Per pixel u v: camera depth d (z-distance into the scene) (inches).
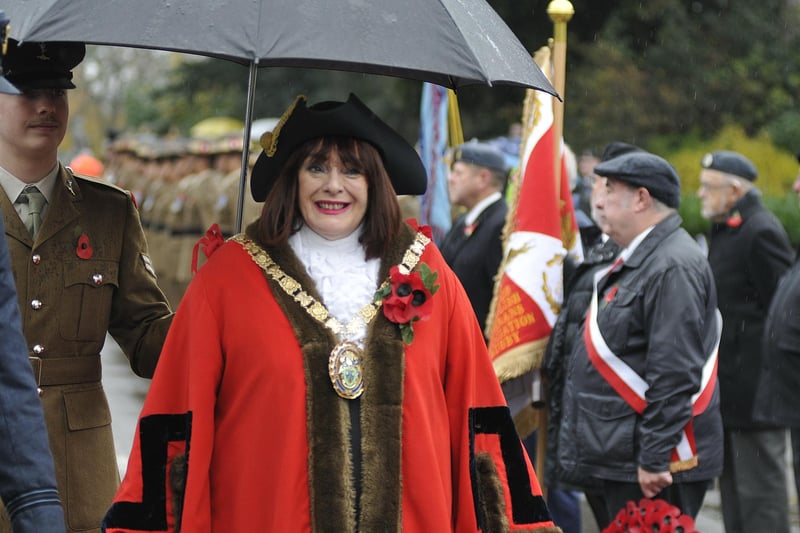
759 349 666.8
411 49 334.0
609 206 529.7
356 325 356.5
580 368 528.7
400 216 372.2
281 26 328.8
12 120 389.1
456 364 371.6
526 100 598.9
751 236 674.8
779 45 2007.9
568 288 576.4
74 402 403.2
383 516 343.9
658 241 521.7
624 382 514.6
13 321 271.1
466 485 364.5
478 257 679.1
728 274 679.7
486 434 377.4
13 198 398.6
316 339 350.3
